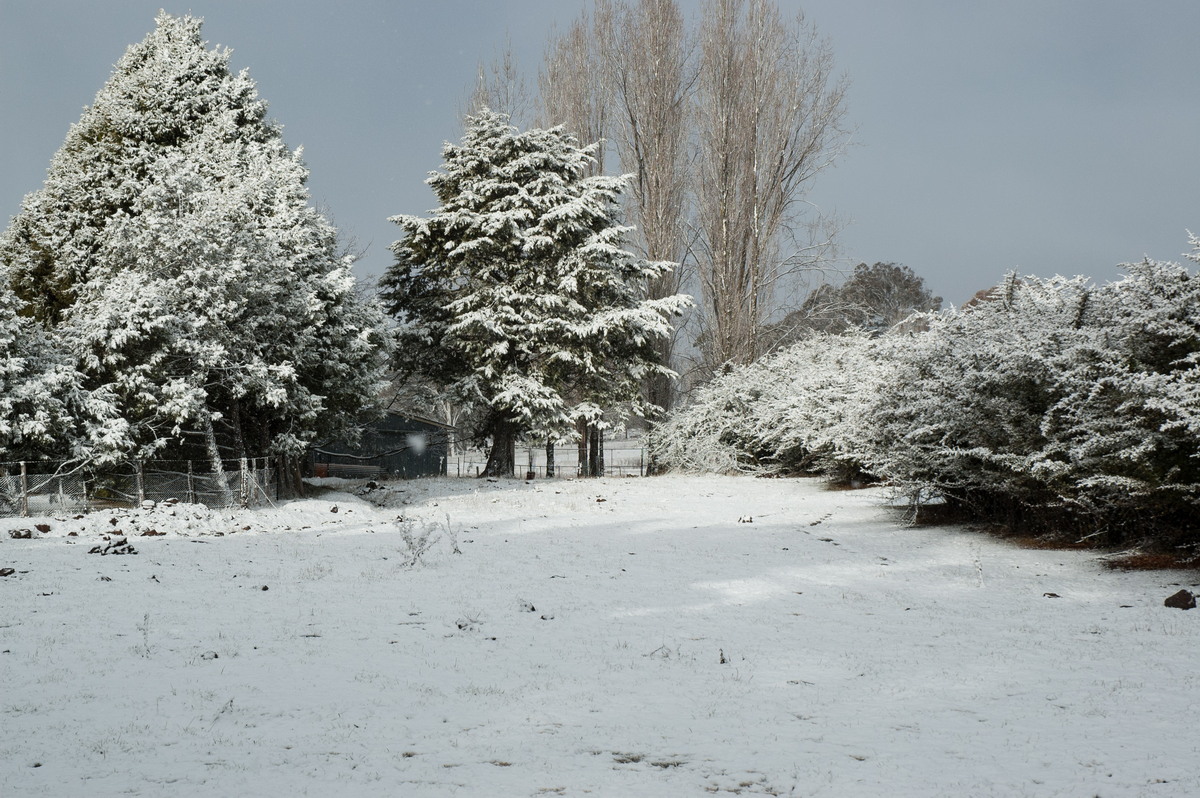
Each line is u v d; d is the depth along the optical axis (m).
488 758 5.29
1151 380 11.54
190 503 21.42
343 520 21.55
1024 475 14.98
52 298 29.47
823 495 26.72
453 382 38.44
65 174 30.23
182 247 22.56
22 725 5.89
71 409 20.67
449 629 9.02
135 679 7.05
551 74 45.66
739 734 5.75
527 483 34.09
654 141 43.53
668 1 43.56
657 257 43.91
